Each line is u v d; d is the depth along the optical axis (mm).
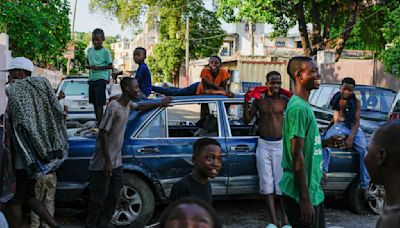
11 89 5090
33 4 11117
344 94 6730
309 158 3924
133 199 6082
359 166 6832
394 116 9125
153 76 45094
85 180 5980
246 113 6395
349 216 6926
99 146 5492
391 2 21016
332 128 6832
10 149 5117
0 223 2912
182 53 40656
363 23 24250
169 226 1577
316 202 3971
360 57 28562
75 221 6594
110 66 8469
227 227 6422
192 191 3686
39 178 5613
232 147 6387
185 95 7164
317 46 22344
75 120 14289
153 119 6324
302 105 3885
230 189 6379
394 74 16938
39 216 5414
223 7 21781
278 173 6172
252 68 26656
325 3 22266
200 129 6617
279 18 23781
